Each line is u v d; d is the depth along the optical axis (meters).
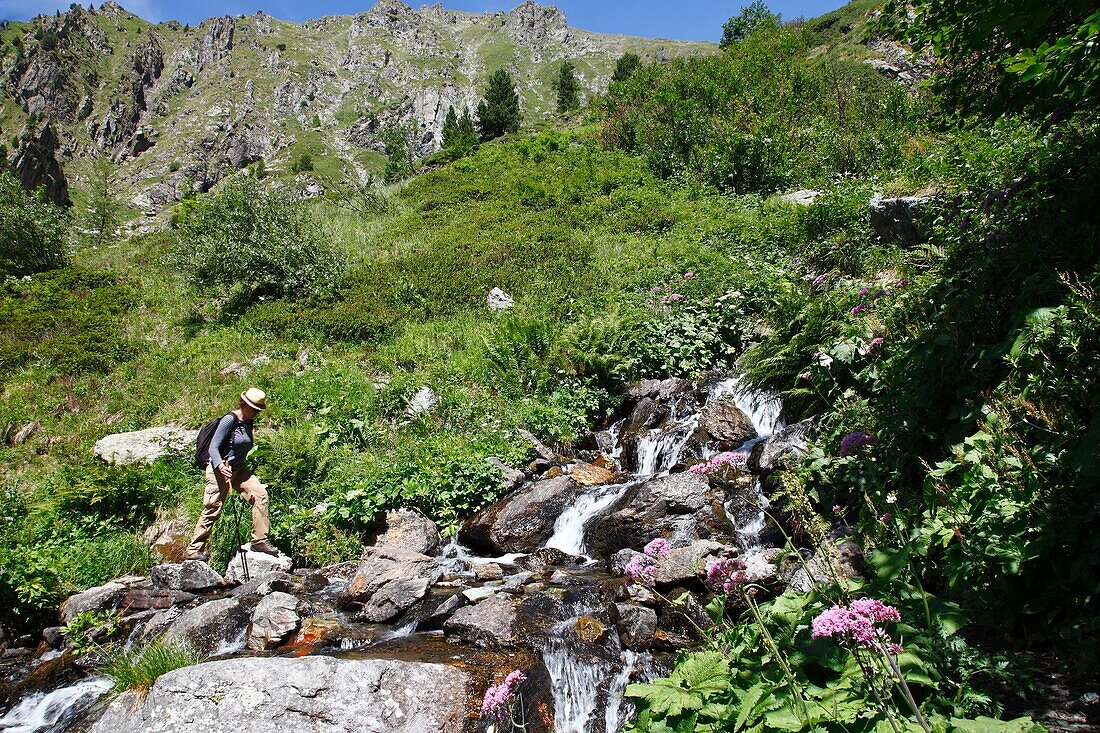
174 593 6.28
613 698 4.22
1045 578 3.27
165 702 4.04
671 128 25.67
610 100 33.22
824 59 33.19
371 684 4.04
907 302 6.22
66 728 4.36
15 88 151.25
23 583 6.35
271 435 9.30
